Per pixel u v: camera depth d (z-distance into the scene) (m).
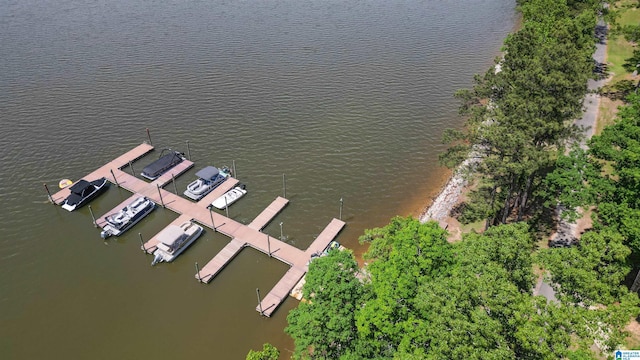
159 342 50.25
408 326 34.53
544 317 28.88
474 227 62.06
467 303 30.45
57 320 52.66
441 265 36.78
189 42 116.62
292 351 49.22
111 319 52.72
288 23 129.38
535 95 50.22
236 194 69.56
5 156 76.81
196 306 54.19
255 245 61.41
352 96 94.44
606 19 103.00
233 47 114.44
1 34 119.69
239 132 83.38
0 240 62.41
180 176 74.12
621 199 46.53
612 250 34.09
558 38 71.81
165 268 59.09
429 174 74.50
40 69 102.50
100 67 103.81
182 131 83.50
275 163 76.50
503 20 132.88
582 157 50.06
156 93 94.31
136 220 65.31
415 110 90.12
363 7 142.25
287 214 67.12
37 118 86.06
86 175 73.31
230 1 145.62
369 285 39.16
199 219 65.50
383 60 109.31
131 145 80.00
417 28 127.50
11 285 56.62
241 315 53.09
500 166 48.06
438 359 29.75
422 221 64.25
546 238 57.69
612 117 81.31
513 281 32.84
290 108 90.19
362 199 69.88
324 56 110.62
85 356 49.00
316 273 39.16
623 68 98.44
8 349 49.62
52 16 132.25
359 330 35.94
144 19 131.00
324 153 78.69
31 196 69.50
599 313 29.78
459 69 105.44
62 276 57.88
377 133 83.56
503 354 27.59
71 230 64.38
